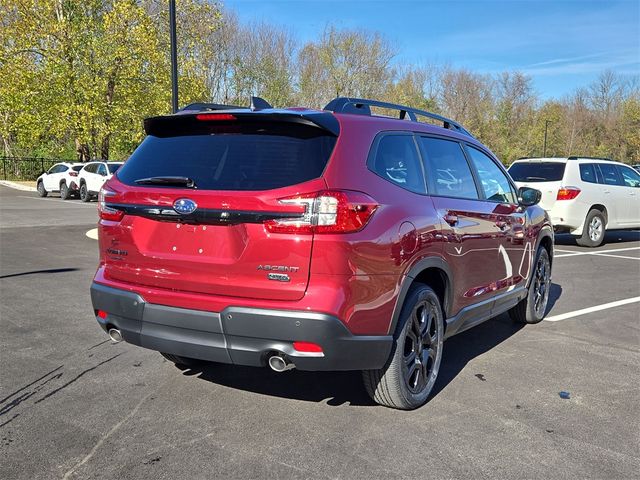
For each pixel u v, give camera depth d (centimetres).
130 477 283
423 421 352
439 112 6725
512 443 323
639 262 997
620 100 7919
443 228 379
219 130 349
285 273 304
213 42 3875
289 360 307
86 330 538
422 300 365
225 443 320
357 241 307
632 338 539
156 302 334
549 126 7481
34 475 284
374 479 283
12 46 2825
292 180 308
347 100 370
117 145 2981
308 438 327
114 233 358
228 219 311
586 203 1168
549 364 462
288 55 4403
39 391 391
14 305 629
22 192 2955
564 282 814
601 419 357
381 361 331
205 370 439
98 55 2730
